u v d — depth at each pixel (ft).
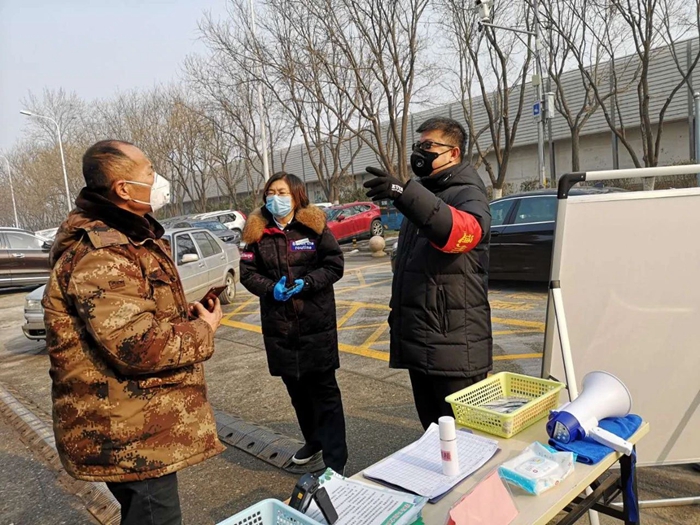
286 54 47.55
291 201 9.66
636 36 46.32
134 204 5.82
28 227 176.76
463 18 51.24
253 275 9.77
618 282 7.82
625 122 70.54
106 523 9.55
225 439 12.78
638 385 8.10
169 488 5.84
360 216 63.46
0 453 13.14
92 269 5.21
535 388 7.08
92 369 5.41
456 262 7.60
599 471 5.32
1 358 23.72
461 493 5.14
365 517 4.79
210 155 110.63
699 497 8.50
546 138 80.48
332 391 10.05
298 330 9.65
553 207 25.61
